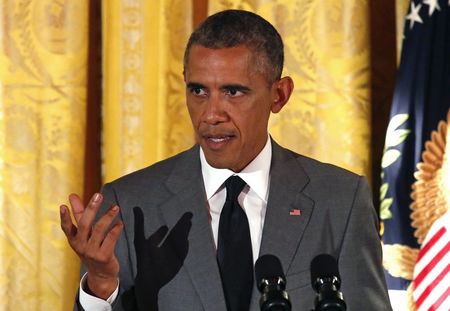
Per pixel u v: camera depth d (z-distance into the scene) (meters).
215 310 5.68
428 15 8.66
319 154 9.23
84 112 9.34
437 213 8.44
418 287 8.42
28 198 9.32
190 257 5.84
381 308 5.88
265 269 4.85
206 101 5.56
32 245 9.37
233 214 5.96
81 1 9.24
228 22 5.62
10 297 9.38
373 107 9.64
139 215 6.02
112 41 9.23
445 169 8.44
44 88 9.28
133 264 5.92
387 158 8.66
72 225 5.18
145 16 9.20
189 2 9.30
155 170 6.29
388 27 9.62
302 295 5.76
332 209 6.06
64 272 9.41
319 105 9.22
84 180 9.51
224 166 5.75
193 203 6.01
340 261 5.92
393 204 8.61
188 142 9.33
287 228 5.94
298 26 9.21
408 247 8.55
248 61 5.54
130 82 9.23
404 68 8.70
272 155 6.24
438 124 8.52
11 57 9.24
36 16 9.24
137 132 9.25
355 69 9.16
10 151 9.28
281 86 6.00
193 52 5.57
